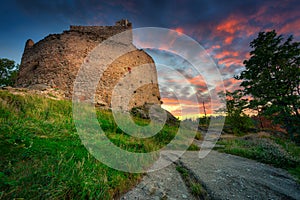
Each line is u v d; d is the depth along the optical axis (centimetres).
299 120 1420
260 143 709
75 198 182
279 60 1619
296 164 470
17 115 469
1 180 165
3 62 2316
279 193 273
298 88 1534
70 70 1495
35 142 296
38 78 1464
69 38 1609
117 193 227
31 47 1794
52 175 187
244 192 265
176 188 264
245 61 1966
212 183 289
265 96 1725
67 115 659
